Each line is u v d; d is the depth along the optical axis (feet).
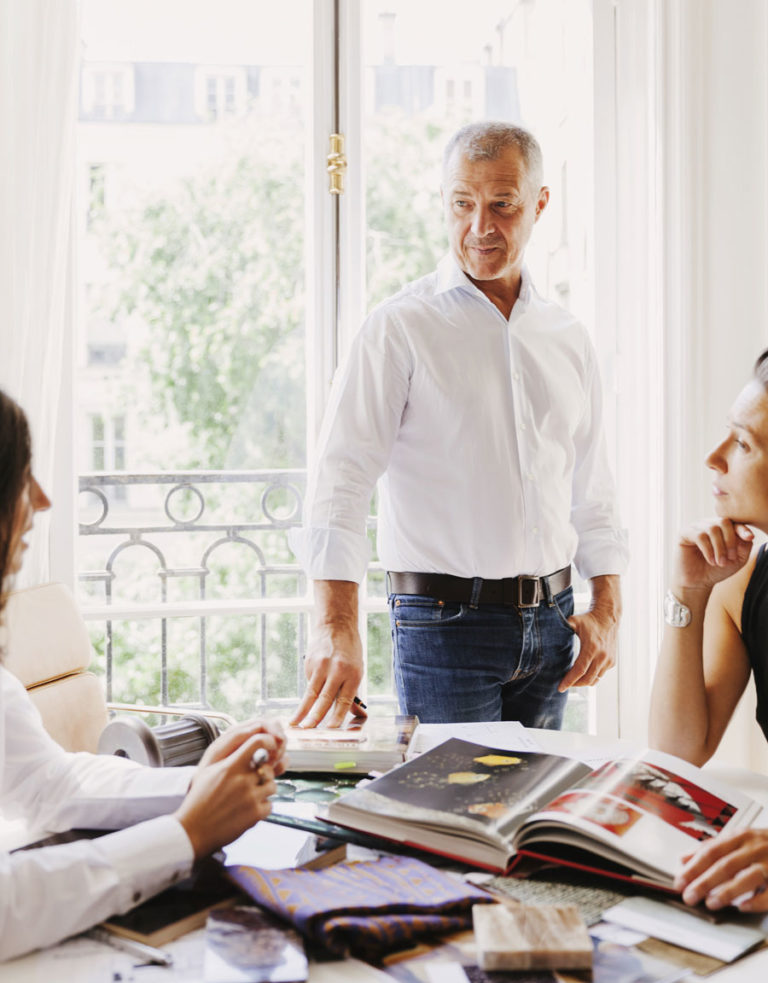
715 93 8.93
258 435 9.24
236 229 9.12
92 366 8.98
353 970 3.02
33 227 7.80
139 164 8.96
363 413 6.71
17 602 6.31
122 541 9.09
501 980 2.95
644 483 9.38
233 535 9.26
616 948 3.11
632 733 9.43
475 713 6.74
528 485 6.79
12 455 3.55
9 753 4.21
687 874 3.38
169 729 4.62
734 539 4.96
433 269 9.30
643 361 9.35
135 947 3.15
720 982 2.94
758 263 9.03
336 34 9.05
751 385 4.89
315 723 5.17
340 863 3.57
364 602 9.27
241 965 2.94
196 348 9.12
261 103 9.08
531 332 7.00
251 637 9.31
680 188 8.93
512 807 3.79
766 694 5.14
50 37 7.78
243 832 3.59
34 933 3.15
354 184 9.11
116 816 4.00
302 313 9.24
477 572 6.73
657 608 9.21
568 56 9.31
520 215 6.73
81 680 6.54
